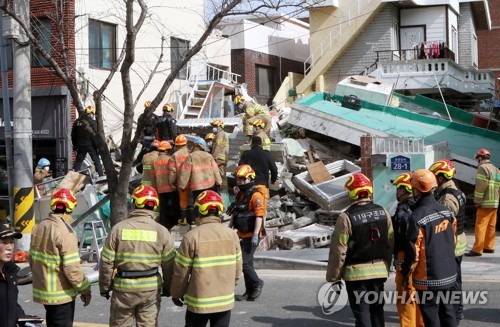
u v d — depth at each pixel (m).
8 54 20.41
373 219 6.43
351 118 18.39
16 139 12.88
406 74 24.14
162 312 8.89
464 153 16.62
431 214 6.26
